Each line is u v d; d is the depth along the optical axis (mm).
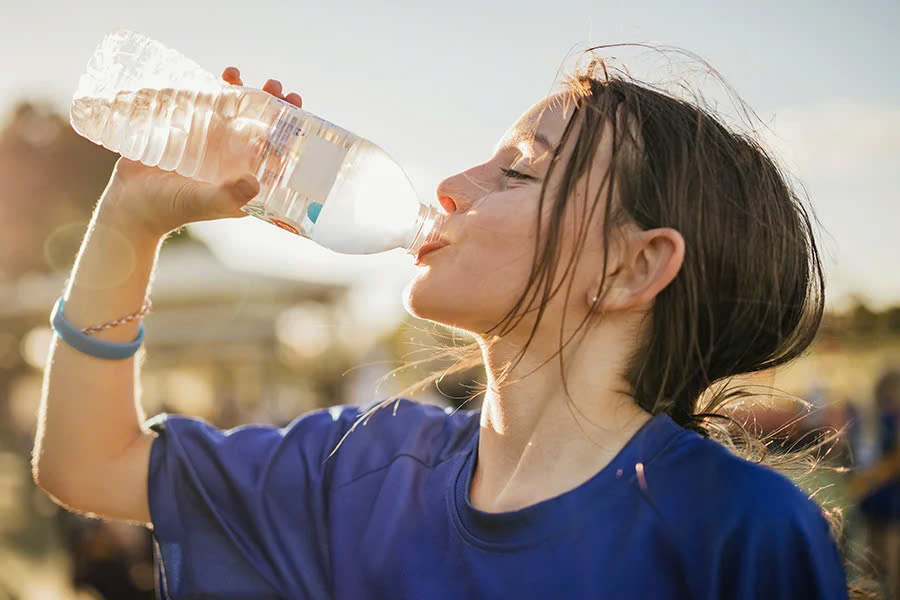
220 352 9805
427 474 1315
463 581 1130
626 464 1116
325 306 9516
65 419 1377
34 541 7254
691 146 1238
